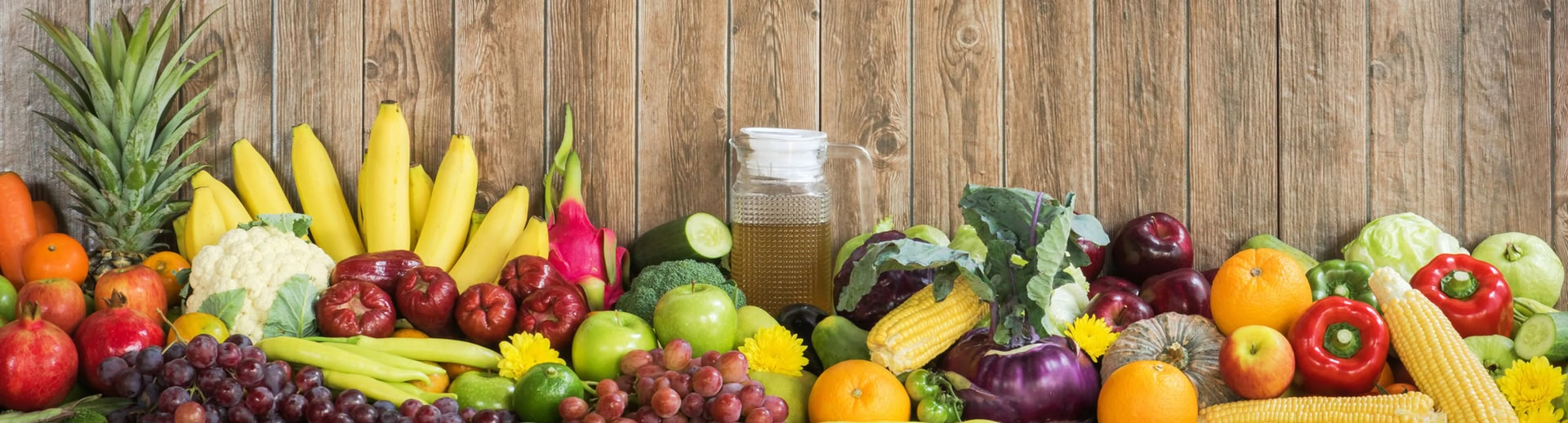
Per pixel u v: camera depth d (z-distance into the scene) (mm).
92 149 1603
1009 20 1810
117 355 1270
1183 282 1546
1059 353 1291
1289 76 1834
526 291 1483
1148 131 1830
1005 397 1263
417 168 1756
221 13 1754
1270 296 1369
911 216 1826
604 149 1798
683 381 1229
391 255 1523
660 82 1795
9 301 1434
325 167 1737
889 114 1811
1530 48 1844
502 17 1776
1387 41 1836
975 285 1285
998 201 1285
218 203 1678
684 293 1435
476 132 1787
